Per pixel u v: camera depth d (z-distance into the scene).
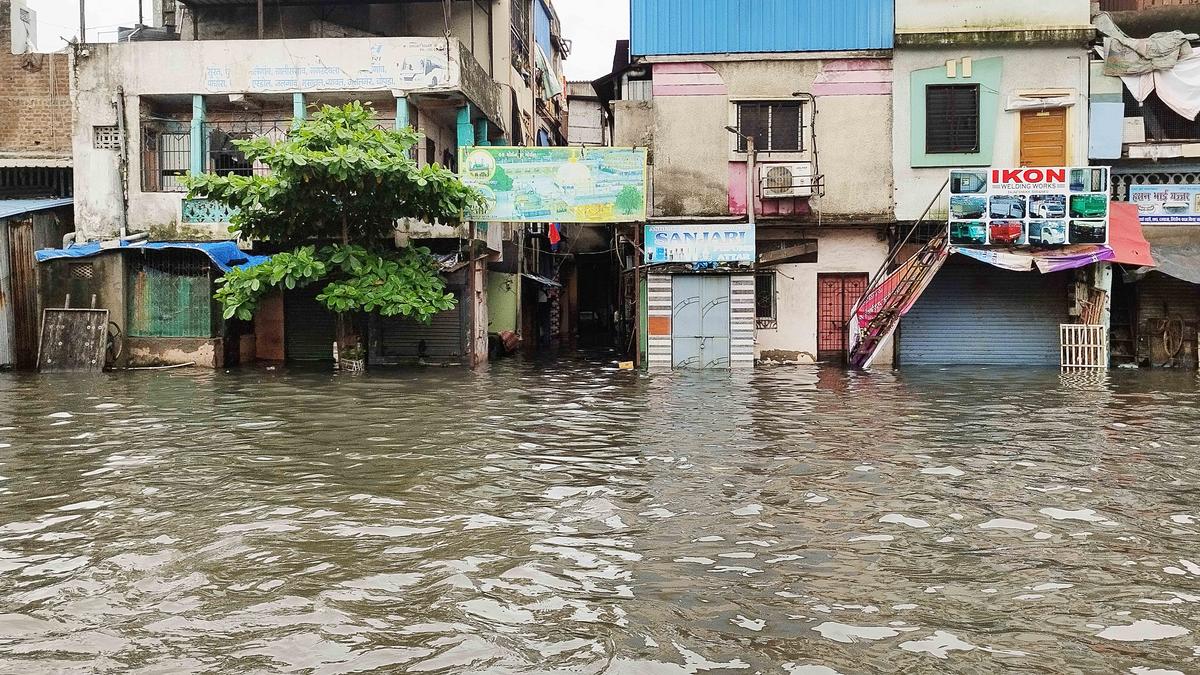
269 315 20.34
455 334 19.69
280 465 8.16
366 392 13.86
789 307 19.81
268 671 3.90
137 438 9.56
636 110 19.92
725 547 5.71
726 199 19.61
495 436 9.74
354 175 15.69
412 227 19.50
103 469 8.00
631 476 7.73
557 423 10.70
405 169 15.84
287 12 22.09
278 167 15.90
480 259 20.36
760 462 8.31
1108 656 4.06
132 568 5.31
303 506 6.71
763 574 5.19
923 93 19.09
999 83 18.97
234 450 8.88
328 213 16.88
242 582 5.06
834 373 17.38
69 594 4.89
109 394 13.50
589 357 22.31
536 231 26.88
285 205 16.45
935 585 5.01
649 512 6.55
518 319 24.25
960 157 19.09
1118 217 18.50
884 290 18.56
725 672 3.88
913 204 19.22
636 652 4.09
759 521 6.30
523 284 25.53
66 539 5.90
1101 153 18.80
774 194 19.23
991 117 19.00
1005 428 10.24
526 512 6.55
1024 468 8.02
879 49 19.08
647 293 18.69
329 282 17.98
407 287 16.92
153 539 5.89
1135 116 18.89
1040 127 18.98
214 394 13.52
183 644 4.20
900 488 7.27
